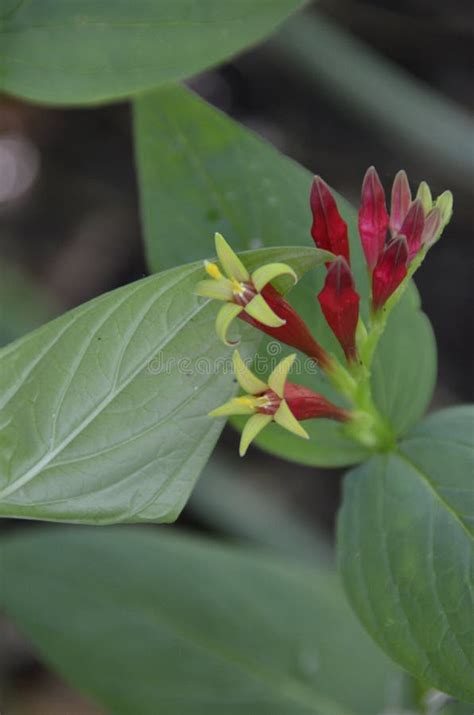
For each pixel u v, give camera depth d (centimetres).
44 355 66
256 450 108
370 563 70
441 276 115
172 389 67
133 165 123
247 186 74
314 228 68
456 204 109
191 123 73
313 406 69
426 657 69
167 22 72
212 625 81
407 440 71
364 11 119
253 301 65
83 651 80
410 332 73
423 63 121
